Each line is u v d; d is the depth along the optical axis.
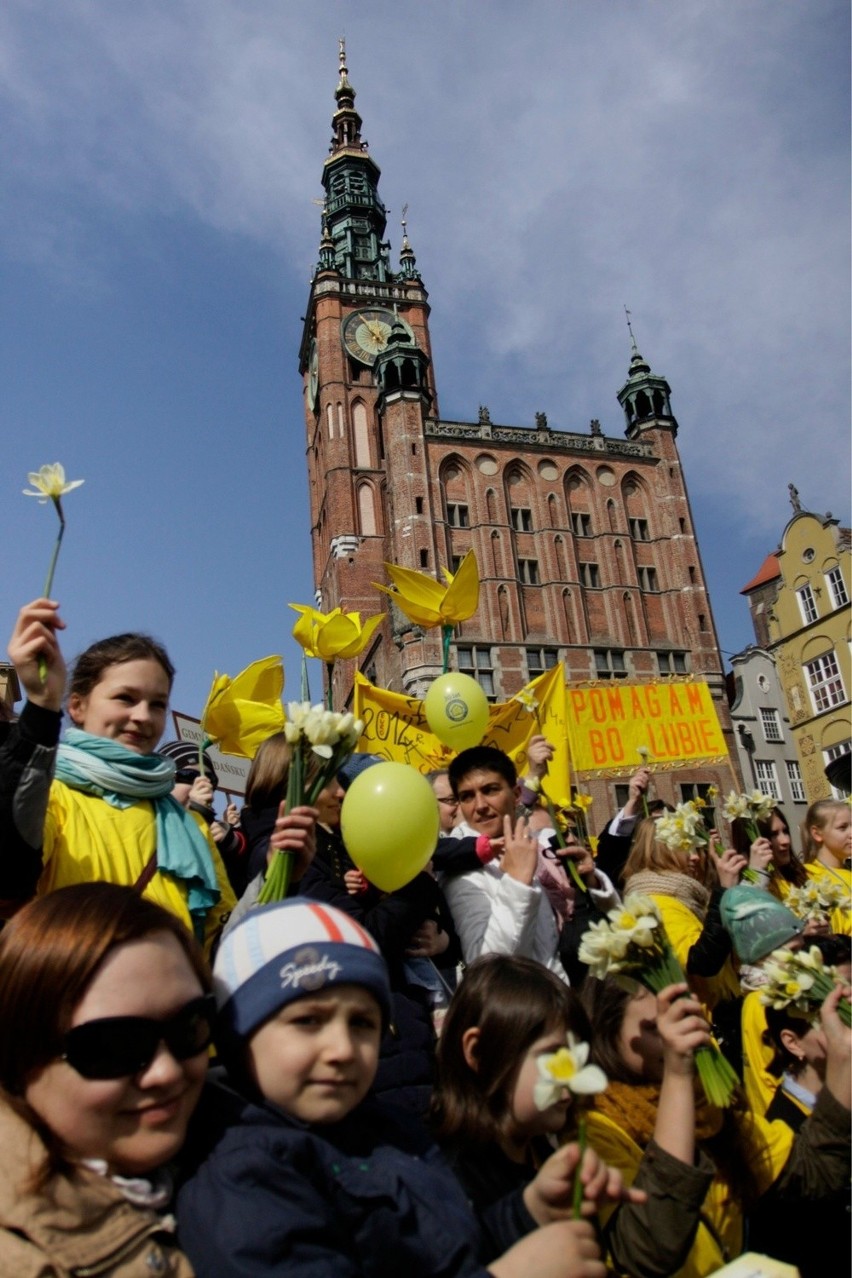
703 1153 2.70
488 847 3.89
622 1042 2.85
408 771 3.21
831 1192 2.61
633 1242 2.20
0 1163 1.67
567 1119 2.58
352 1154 1.95
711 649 40.69
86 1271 1.55
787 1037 2.96
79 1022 1.72
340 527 47.22
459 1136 2.31
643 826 4.97
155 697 3.13
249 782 3.91
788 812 38.47
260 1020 1.92
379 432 50.03
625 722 13.15
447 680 5.16
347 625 4.66
